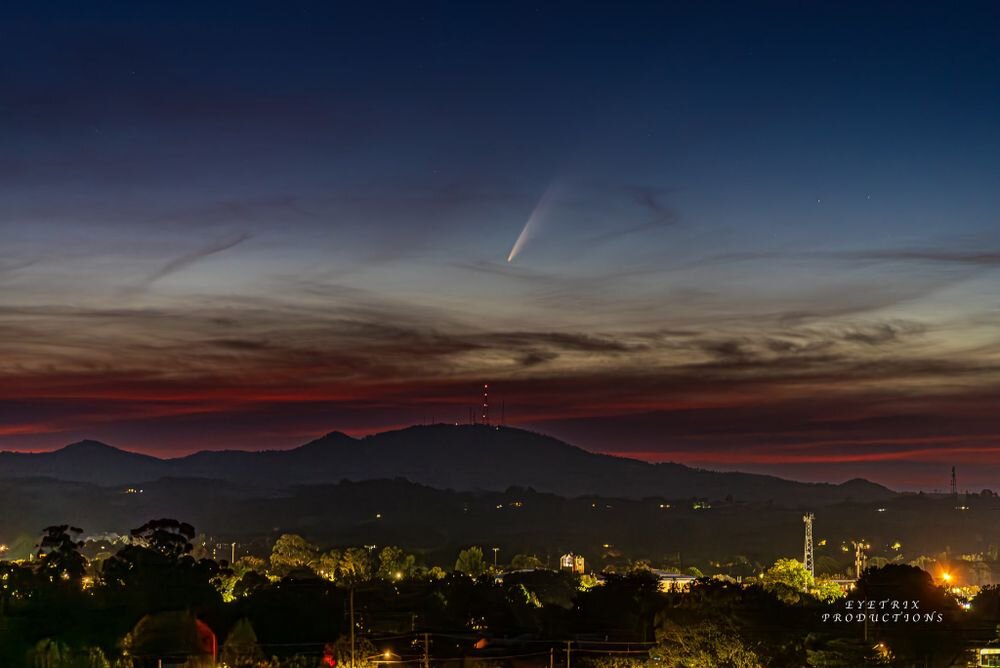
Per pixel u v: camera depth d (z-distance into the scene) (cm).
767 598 8206
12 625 8144
